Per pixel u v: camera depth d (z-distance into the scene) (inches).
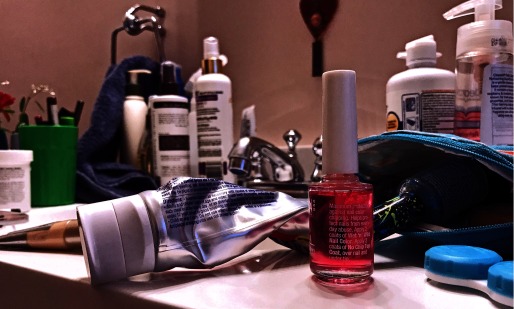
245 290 10.6
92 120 27.5
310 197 11.7
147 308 10.1
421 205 13.6
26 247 15.3
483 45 16.5
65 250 15.1
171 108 27.2
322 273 11.2
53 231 15.0
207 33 34.5
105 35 33.1
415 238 14.3
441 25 23.3
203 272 12.5
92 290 11.2
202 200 12.9
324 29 27.9
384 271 12.2
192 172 28.5
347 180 11.4
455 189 13.5
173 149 27.2
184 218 12.3
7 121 27.6
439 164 14.5
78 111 26.6
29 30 29.2
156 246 11.6
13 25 28.5
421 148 14.1
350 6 26.8
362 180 15.7
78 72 31.5
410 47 19.7
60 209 23.0
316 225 11.4
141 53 34.9
